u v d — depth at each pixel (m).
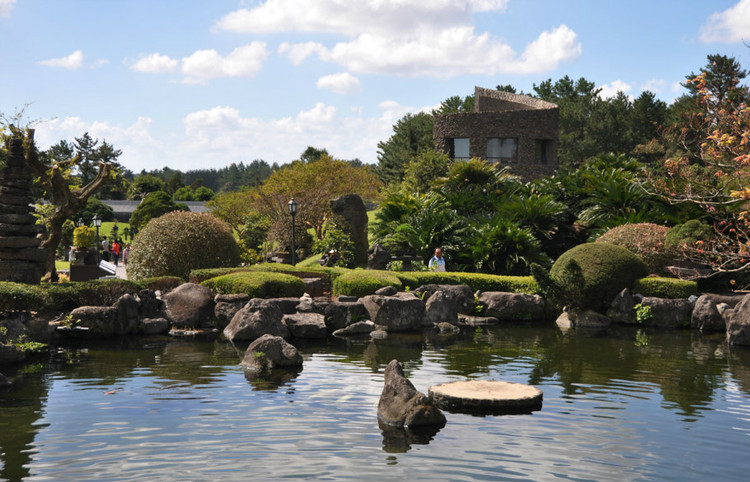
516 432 7.27
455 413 8.08
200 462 6.19
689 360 11.74
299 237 33.97
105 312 14.20
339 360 11.60
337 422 7.57
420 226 25.58
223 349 12.63
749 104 13.28
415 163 39.66
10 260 16.03
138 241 20.12
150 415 7.77
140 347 12.84
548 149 40.47
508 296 18.00
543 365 11.17
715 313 15.90
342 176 48.28
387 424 7.51
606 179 27.58
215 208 51.81
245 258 30.34
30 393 8.88
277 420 7.59
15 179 16.38
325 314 15.56
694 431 7.31
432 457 6.39
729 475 5.98
